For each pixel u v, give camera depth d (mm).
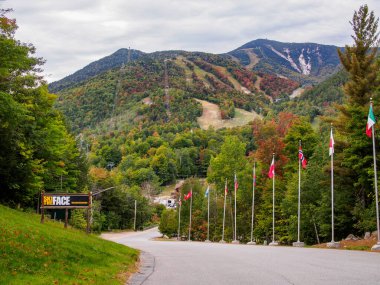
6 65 28859
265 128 91625
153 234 104562
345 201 46594
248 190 74000
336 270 16156
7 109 28375
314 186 52312
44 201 24609
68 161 58219
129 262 19219
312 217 50312
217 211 83812
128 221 121500
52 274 12375
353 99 47188
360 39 48469
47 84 37656
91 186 98688
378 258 21312
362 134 41188
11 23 30594
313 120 181750
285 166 66875
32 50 35469
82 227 62875
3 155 34312
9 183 35531
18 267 12203
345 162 43188
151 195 156000
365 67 47438
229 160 84750
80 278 12734
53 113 42469
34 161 37438
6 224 17172
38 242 15836
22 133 35188
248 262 19938
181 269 17625
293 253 25641
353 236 42438
